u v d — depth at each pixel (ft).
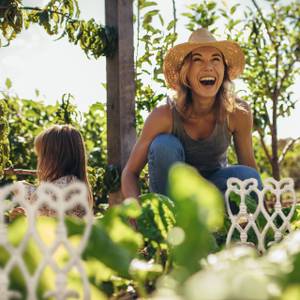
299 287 2.66
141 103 12.55
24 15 11.60
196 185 3.09
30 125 15.78
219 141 9.41
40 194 3.38
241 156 9.89
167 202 5.16
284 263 2.87
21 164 15.48
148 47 12.60
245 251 3.17
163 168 8.63
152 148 8.75
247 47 16.21
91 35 11.41
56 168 9.23
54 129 9.39
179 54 9.29
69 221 3.60
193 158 9.45
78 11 11.41
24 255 3.47
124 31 11.52
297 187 21.06
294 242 3.26
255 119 16.06
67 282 3.51
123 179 9.21
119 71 11.52
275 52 16.17
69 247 3.34
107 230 4.09
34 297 3.31
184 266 3.16
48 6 11.41
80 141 9.49
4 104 11.85
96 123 15.94
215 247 5.30
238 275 2.52
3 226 3.39
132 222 5.71
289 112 16.19
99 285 4.00
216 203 3.12
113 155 11.63
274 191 5.81
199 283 2.41
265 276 2.67
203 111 9.18
